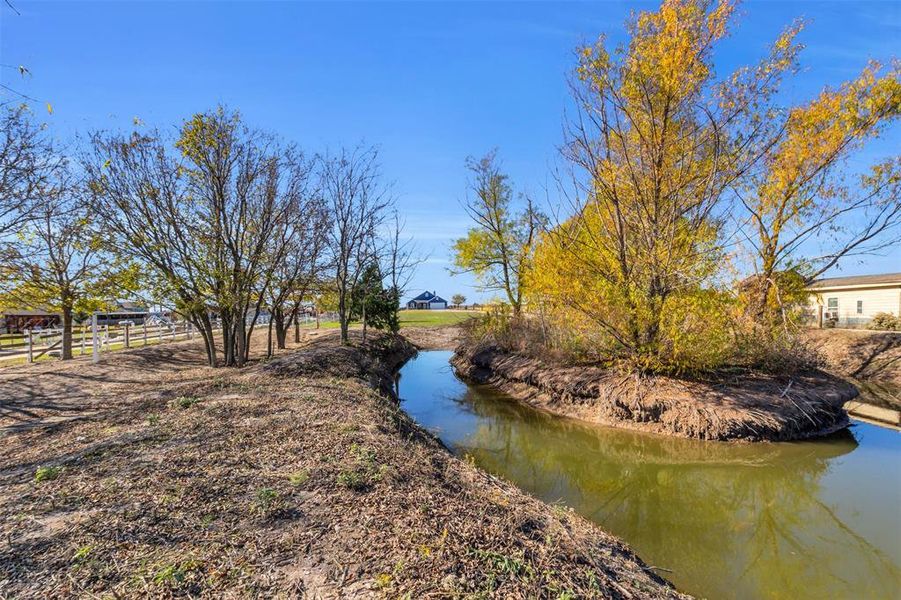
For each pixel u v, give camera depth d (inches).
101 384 408.8
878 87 493.4
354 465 181.9
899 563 200.5
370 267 945.5
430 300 4003.4
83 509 144.1
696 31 391.5
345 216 738.2
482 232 949.2
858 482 286.8
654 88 408.8
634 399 408.8
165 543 123.7
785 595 179.2
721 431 358.9
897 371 589.0
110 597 100.3
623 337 438.3
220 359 637.3
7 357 655.8
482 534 134.3
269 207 545.3
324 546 122.8
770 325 445.4
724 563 201.6
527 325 668.1
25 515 139.9
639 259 434.6
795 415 367.6
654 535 227.6
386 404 352.5
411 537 127.6
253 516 139.4
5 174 377.7
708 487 287.9
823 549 212.8
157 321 968.3
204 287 522.9
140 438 219.6
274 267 582.2
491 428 430.3
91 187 462.0
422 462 203.3
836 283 1150.3
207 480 167.0
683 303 405.1
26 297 525.0
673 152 420.5
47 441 227.0
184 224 504.7
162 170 491.5
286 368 445.7
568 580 116.8
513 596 104.7
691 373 426.0
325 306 907.4
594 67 429.1
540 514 173.3
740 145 414.0
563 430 414.9
